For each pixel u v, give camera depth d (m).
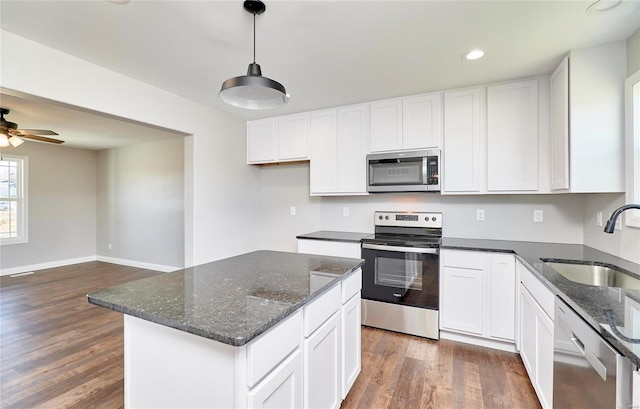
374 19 1.76
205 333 1.00
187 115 3.13
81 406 1.85
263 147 3.84
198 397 1.12
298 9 1.67
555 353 1.49
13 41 1.93
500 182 2.64
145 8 1.67
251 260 2.10
